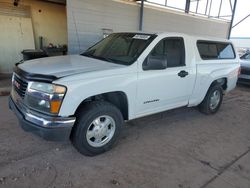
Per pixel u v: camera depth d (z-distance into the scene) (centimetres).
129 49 359
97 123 306
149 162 310
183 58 403
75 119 273
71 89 263
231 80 527
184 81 403
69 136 280
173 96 395
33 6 878
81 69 295
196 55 427
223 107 595
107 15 784
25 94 276
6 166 280
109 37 429
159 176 282
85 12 727
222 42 503
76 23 716
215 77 471
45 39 945
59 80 259
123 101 332
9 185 248
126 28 852
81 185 256
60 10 955
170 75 373
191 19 1102
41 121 261
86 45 757
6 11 812
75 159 305
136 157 320
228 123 479
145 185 264
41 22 916
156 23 955
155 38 359
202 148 361
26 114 273
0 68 822
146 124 439
